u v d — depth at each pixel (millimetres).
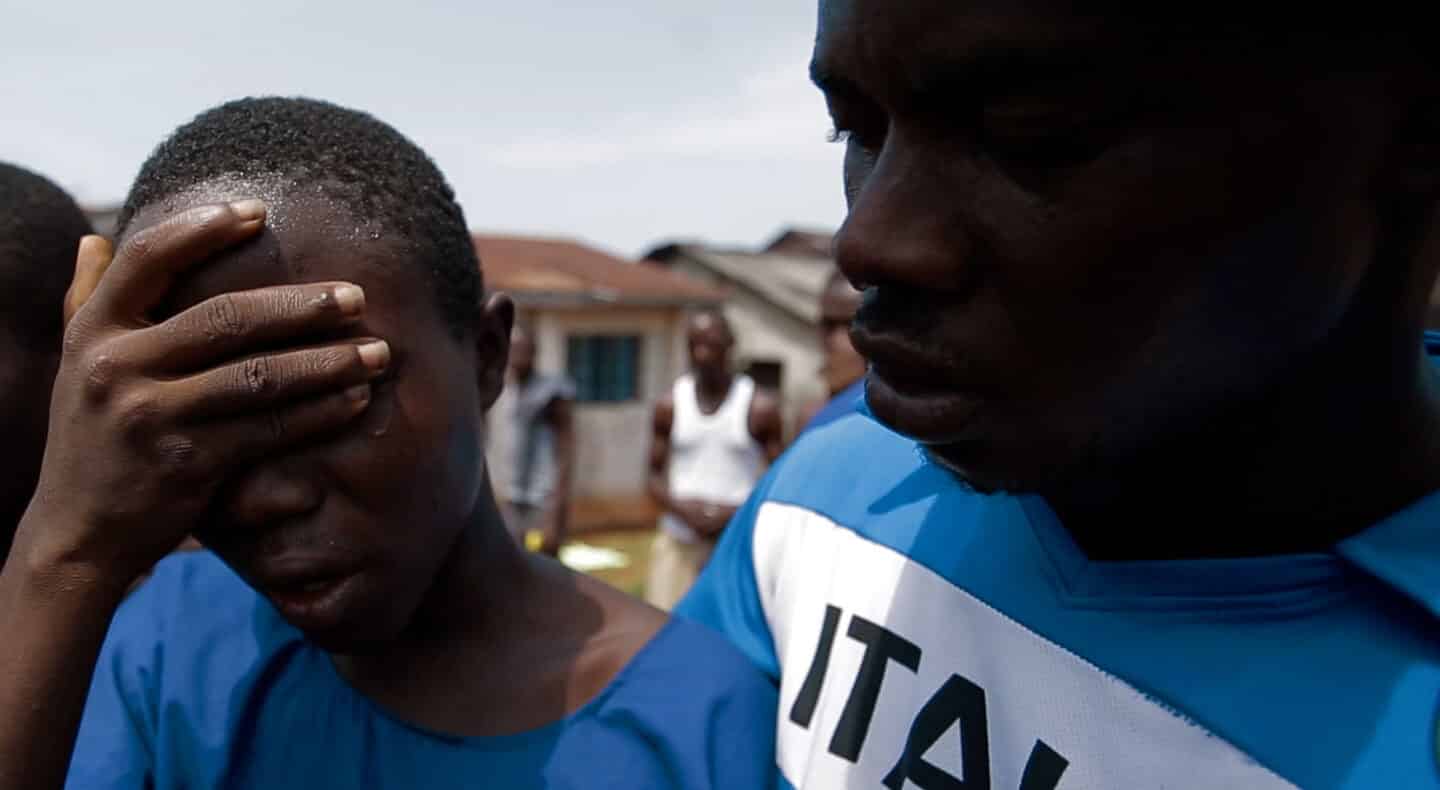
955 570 1114
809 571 1298
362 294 883
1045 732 983
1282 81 631
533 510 6449
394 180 991
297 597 924
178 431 867
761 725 1219
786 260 16578
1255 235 660
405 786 1102
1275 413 799
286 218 911
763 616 1411
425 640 1145
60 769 917
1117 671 947
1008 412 727
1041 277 673
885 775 1103
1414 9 644
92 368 877
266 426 875
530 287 11875
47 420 1290
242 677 1190
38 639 894
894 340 724
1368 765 808
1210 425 797
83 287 998
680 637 1233
